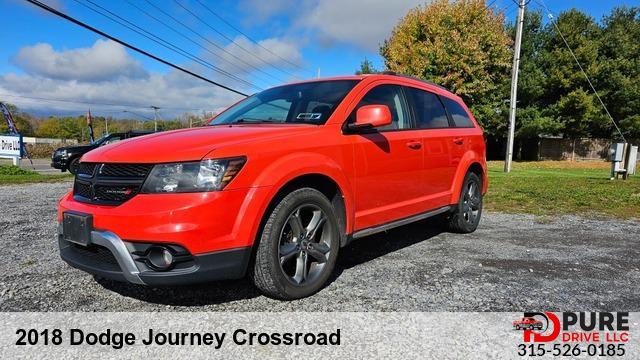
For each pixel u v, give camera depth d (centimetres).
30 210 679
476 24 2455
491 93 2678
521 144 3095
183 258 262
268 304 299
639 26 2742
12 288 325
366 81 400
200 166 267
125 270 263
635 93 2558
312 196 314
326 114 358
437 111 489
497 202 782
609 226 578
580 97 2600
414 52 2445
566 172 1803
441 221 540
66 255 304
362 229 366
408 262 400
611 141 2884
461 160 506
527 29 2855
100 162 292
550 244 475
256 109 415
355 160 354
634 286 339
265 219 292
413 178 424
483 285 338
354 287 332
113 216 265
